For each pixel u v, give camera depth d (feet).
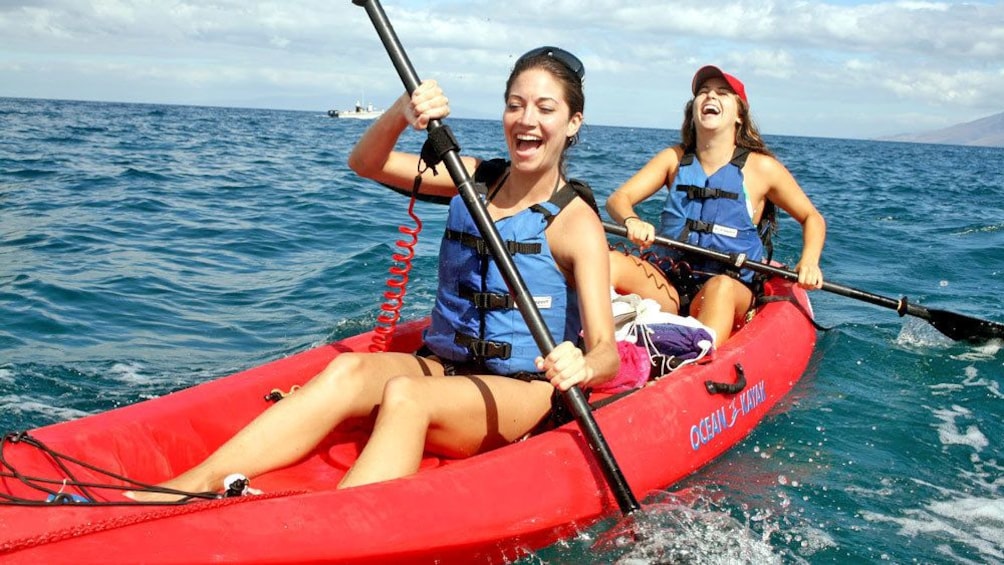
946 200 52.06
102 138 71.51
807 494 11.47
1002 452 13.05
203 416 10.37
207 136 86.69
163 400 10.28
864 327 19.27
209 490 8.89
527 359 10.30
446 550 8.54
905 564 9.93
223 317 18.53
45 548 6.98
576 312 10.51
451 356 10.57
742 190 16.14
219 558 7.39
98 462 9.11
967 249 29.89
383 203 35.40
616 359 9.71
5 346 15.74
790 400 14.66
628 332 12.74
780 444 12.99
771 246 17.49
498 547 9.02
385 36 9.92
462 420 9.62
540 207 10.19
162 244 25.12
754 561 9.78
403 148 75.25
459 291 10.47
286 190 38.24
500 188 10.72
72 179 38.42
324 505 8.07
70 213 29.19
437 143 9.68
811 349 16.92
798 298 17.83
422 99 9.78
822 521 10.78
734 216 16.08
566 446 9.95
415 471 9.11
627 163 70.85
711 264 16.07
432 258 24.54
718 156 16.30
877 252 28.89
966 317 17.48
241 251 24.91
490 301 10.20
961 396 15.23
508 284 9.54
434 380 9.51
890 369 16.57
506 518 9.04
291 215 31.12
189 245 25.27
